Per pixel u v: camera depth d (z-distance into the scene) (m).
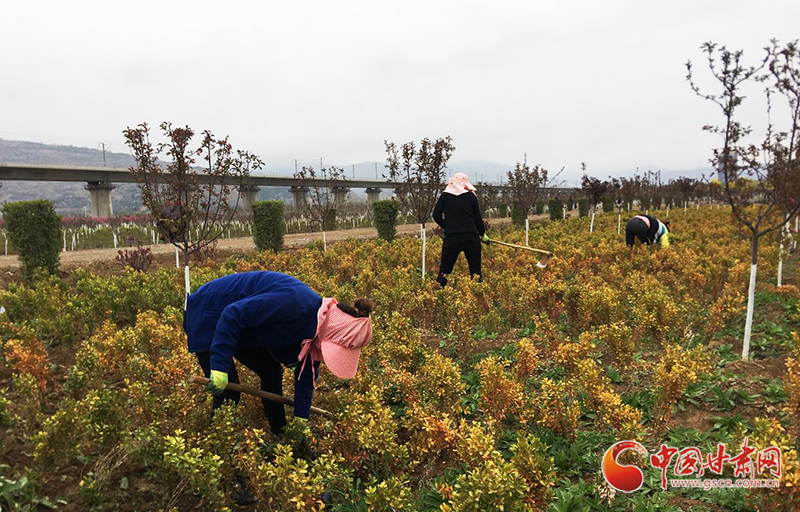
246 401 4.07
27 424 3.63
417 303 6.93
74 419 3.15
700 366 4.47
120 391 4.40
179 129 6.16
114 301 6.98
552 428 4.08
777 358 5.48
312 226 24.89
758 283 8.41
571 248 11.66
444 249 8.52
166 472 3.10
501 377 3.97
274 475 2.96
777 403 4.46
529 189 15.49
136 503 3.20
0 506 2.91
